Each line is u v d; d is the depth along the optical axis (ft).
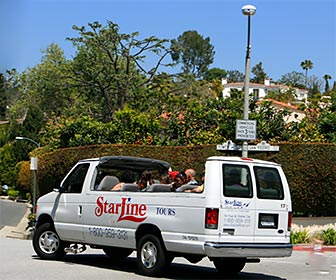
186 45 460.96
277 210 40.04
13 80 225.15
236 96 91.25
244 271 46.93
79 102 179.22
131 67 173.99
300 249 67.82
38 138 207.00
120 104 168.04
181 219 38.55
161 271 39.99
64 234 47.09
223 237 37.52
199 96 125.70
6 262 47.29
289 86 343.67
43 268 43.93
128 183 45.83
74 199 46.37
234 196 38.14
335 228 77.25
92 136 99.81
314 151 75.72
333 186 76.18
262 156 77.15
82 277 39.86
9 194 202.18
